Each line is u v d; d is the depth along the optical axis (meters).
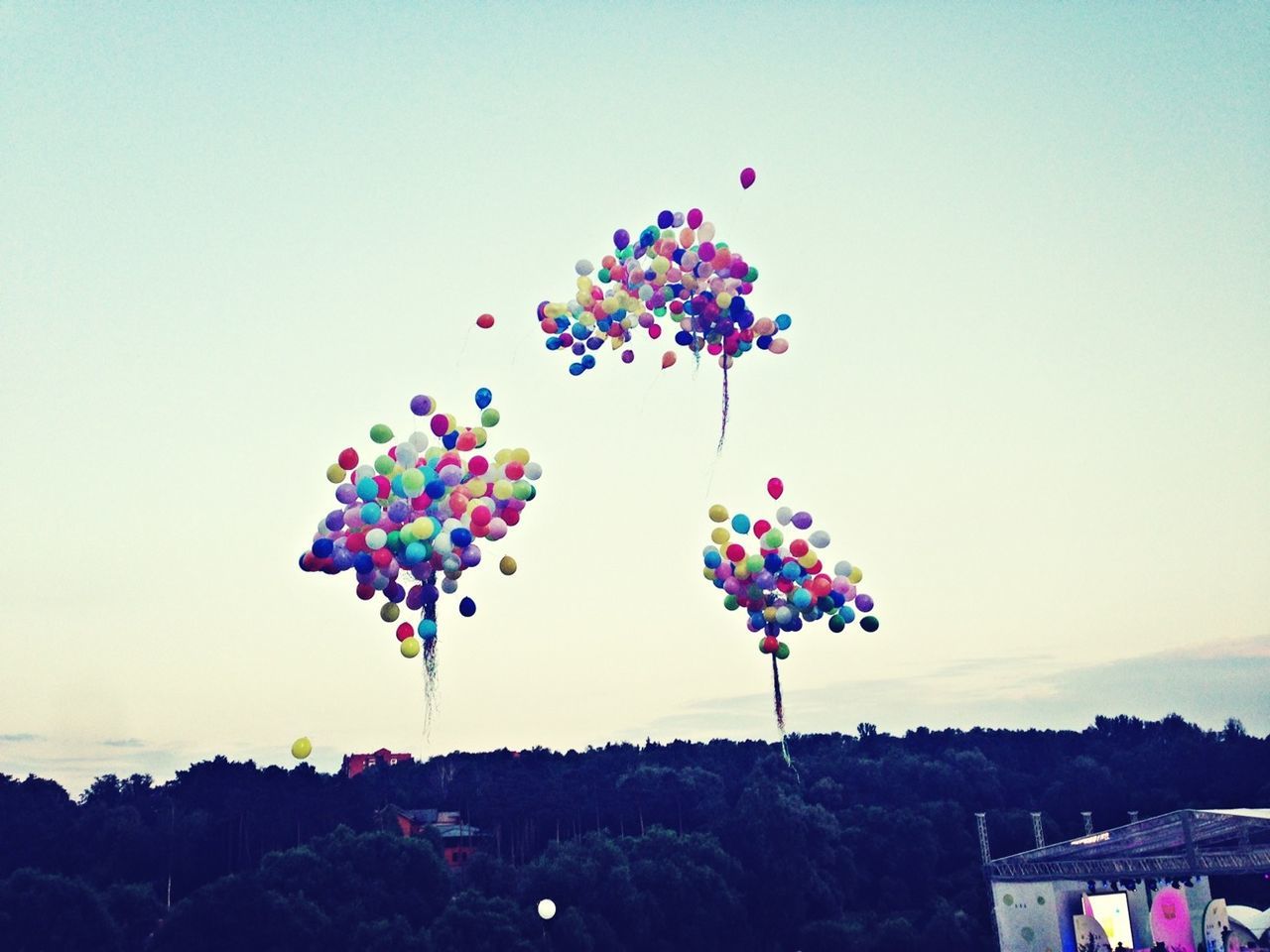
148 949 34.94
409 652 12.43
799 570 14.05
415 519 11.84
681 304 14.23
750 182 14.38
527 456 12.96
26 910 34.22
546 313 14.39
